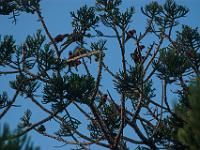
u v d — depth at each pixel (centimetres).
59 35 2006
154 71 1922
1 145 900
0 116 1816
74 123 1950
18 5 2070
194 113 1256
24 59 1844
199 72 1983
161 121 2033
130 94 2130
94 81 1842
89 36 2073
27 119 2086
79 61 1938
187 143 1323
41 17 2022
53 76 1822
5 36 1848
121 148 2009
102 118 2052
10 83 1842
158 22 2180
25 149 901
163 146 2000
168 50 1931
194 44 2191
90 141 2008
